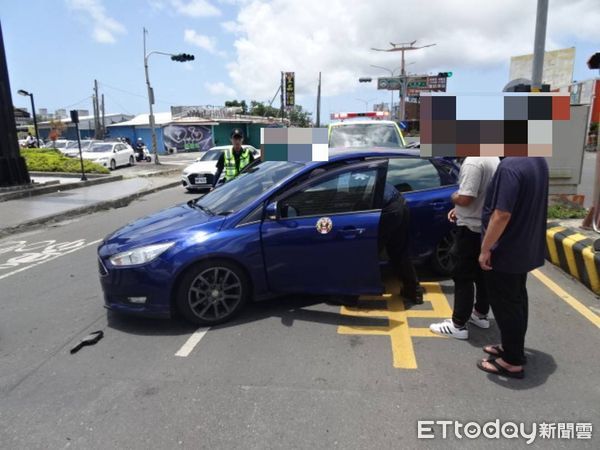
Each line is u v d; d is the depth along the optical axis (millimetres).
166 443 2564
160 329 3996
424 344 3619
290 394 2982
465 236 3439
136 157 31500
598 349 3512
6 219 9578
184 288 3875
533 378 3119
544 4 7855
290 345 3643
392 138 8047
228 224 4016
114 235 4363
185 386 3109
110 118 66000
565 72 33531
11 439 2635
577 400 2873
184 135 45594
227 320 4066
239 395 2986
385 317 4137
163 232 4043
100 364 3439
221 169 7898
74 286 5301
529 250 2852
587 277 4758
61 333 4016
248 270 4027
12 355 3637
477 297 3828
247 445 2527
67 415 2838
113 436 2635
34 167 19375
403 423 2678
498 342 3635
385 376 3172
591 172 16281
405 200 4453
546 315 4145
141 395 3023
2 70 13078
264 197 4121
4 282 5570
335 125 8359
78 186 15148
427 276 5188
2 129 13242
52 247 7430
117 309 3986
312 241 4031
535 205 2799
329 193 4098
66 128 56375
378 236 4164
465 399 2896
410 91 55000
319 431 2623
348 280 4094
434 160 4988
